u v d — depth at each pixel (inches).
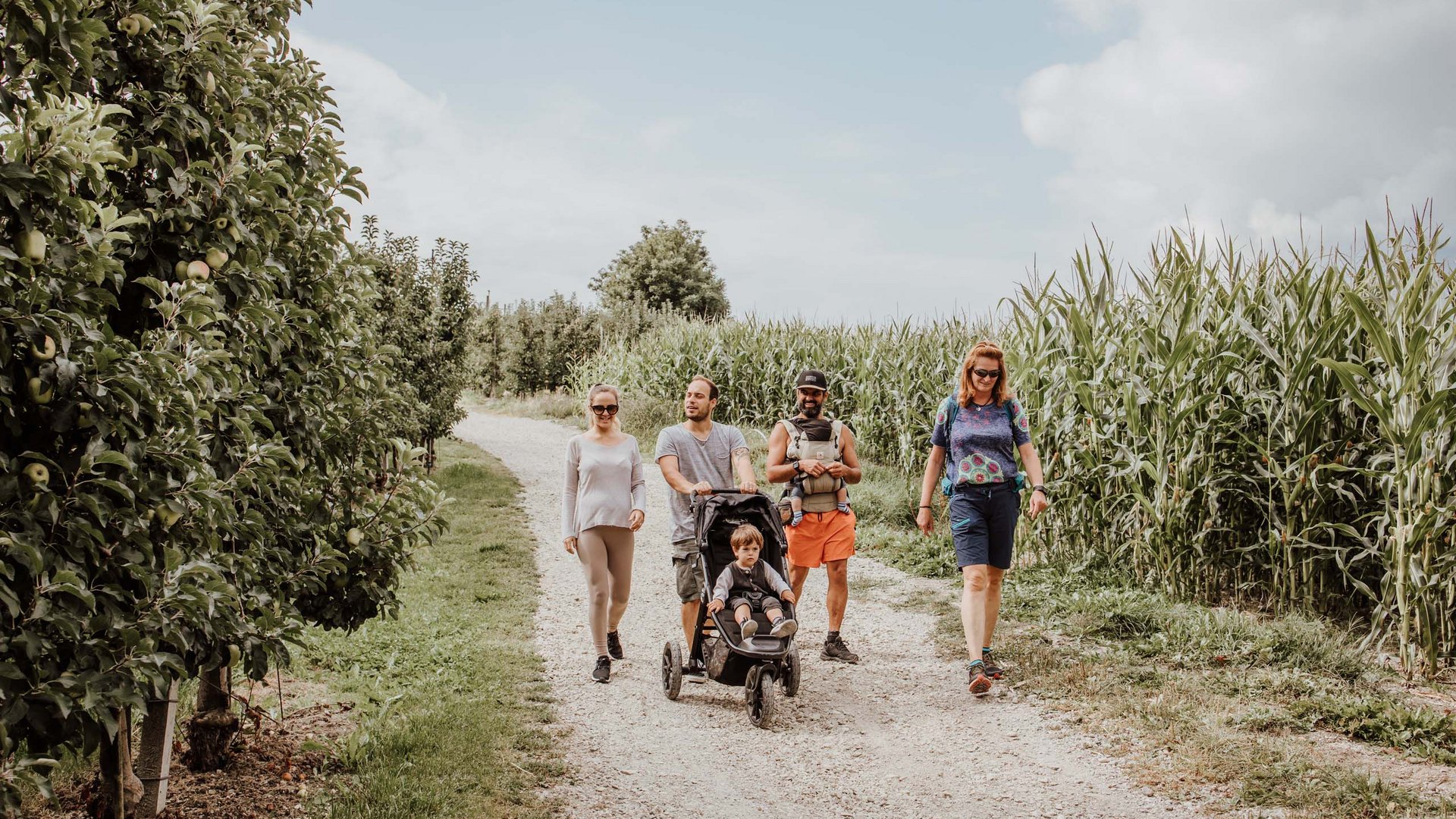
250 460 134.9
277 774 167.9
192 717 175.3
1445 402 216.8
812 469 245.6
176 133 123.6
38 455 95.7
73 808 151.0
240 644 138.3
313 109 167.9
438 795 160.1
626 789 174.6
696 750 195.6
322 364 173.3
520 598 322.7
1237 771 169.3
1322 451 266.8
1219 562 289.9
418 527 179.5
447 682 228.1
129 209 122.0
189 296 112.9
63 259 96.8
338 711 204.1
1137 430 292.2
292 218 152.9
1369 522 259.0
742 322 845.8
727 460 244.7
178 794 157.8
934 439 240.4
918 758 191.0
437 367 597.0
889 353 618.8
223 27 141.3
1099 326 322.7
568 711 215.9
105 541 105.7
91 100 120.3
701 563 235.8
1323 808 153.9
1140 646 242.2
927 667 249.1
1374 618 239.0
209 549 128.0
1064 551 335.0
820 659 258.7
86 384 98.0
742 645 210.1
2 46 95.0
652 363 964.0
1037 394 333.4
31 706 98.6
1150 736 188.5
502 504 517.7
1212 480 279.3
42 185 91.9
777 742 200.7
